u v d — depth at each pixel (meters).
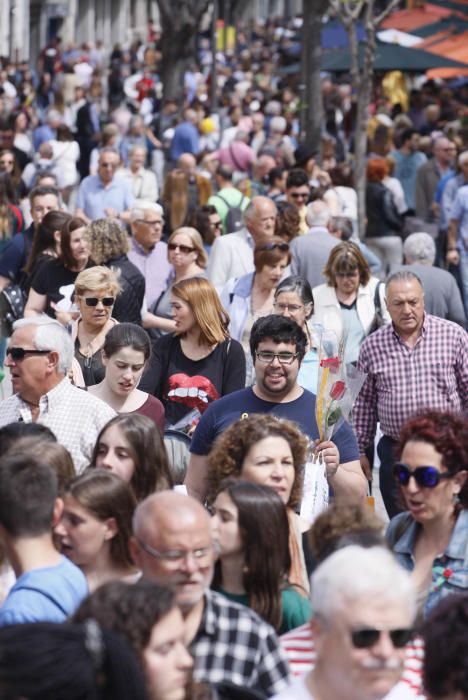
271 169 37.12
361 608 8.92
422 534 12.73
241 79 97.12
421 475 12.36
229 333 20.64
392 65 64.88
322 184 36.06
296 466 13.41
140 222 26.88
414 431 12.50
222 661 10.62
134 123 56.44
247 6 179.38
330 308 22.25
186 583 10.55
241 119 63.16
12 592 11.09
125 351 17.41
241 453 13.28
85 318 19.80
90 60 119.56
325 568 9.13
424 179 41.50
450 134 51.22
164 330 24.86
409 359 18.97
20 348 16.05
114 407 17.66
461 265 33.56
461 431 12.49
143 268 26.94
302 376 18.66
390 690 9.45
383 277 36.50
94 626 7.55
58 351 16.08
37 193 27.22
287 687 9.78
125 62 118.88
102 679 7.44
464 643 8.59
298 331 16.30
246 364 20.97
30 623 7.70
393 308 18.88
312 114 52.31
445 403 18.95
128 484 12.59
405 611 9.02
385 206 36.09
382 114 60.41
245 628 10.72
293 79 82.62
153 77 105.62
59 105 63.34
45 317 16.48
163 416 17.88
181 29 70.62
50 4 138.88
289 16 172.38
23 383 16.16
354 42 42.53
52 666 7.33
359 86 41.66
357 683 8.99
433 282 24.89
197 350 19.31
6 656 7.36
